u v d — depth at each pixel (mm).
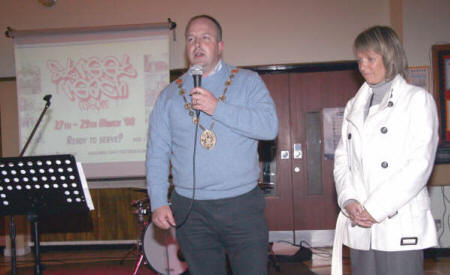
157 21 4660
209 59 1633
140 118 4457
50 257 4539
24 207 2297
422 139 1404
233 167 1547
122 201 4801
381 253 1437
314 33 4574
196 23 1671
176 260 3537
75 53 4531
